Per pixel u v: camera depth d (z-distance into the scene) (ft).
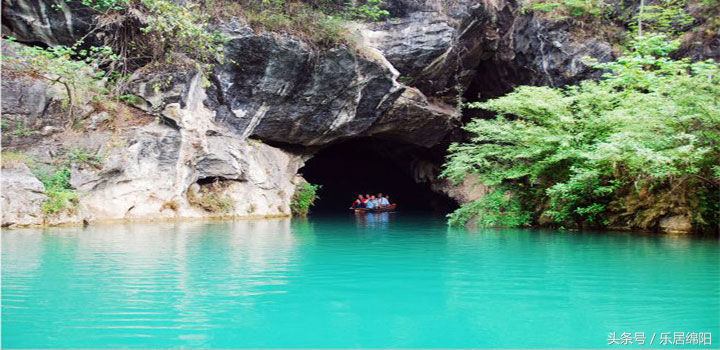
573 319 13.69
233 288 17.28
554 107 38.88
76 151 41.22
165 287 17.25
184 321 13.38
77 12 43.37
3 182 36.24
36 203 37.27
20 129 40.14
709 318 13.79
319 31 49.83
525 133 40.45
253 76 49.16
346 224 46.19
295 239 32.27
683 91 31.94
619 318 13.83
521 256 24.79
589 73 53.16
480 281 18.74
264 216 54.13
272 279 18.86
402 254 25.61
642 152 30.09
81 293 16.25
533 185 43.80
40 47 41.19
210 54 46.55
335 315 14.07
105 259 22.97
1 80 39.88
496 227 41.98
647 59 36.96
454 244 29.81
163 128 45.88
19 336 12.05
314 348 11.43
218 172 50.37
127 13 43.52
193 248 27.04
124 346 11.43
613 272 20.42
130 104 45.75
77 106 42.63
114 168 42.47
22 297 15.72
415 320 13.65
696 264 22.20
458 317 13.89
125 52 45.19
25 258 23.00
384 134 65.98
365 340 12.01
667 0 51.80
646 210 36.40
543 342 11.89
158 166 45.55
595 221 39.65
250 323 13.26
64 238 30.55
